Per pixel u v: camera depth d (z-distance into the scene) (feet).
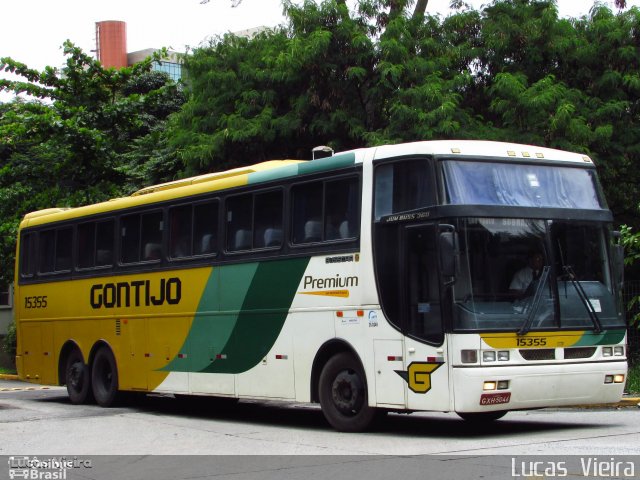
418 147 36.73
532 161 37.81
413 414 47.85
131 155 93.81
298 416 49.93
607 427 39.11
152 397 62.69
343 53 67.46
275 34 73.05
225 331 45.62
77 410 53.57
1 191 93.04
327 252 39.99
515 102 63.77
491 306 34.91
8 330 103.76
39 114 89.40
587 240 37.73
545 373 35.27
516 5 70.90
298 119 67.92
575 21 70.38
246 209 45.09
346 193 39.58
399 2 70.03
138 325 52.13
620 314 37.91
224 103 72.90
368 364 37.70
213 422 46.62
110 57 209.77
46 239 61.93
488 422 42.75
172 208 50.21
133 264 52.80
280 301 42.37
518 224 36.22
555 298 36.19
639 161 68.74
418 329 35.76
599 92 67.67
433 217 35.53
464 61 70.44
